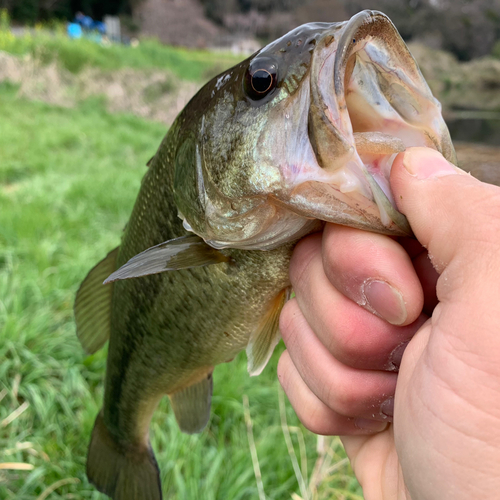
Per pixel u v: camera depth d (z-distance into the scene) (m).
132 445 0.23
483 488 0.09
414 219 0.11
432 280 0.13
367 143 0.11
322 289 0.13
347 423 0.15
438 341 0.10
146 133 1.44
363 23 0.11
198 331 0.18
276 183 0.12
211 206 0.14
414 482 0.10
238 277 0.16
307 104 0.12
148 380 0.21
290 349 0.15
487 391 0.09
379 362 0.13
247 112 0.13
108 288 0.22
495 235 0.09
